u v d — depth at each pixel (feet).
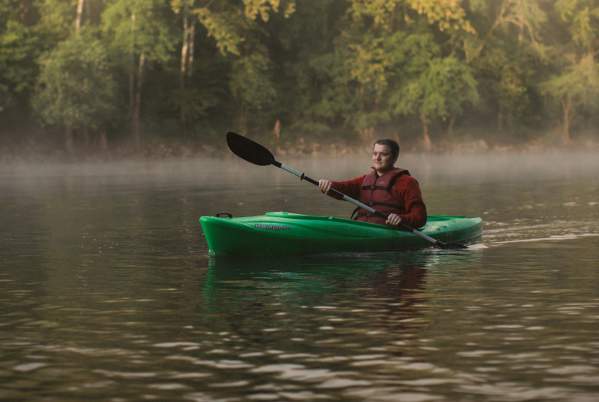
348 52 218.79
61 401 16.31
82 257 37.37
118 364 18.88
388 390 16.79
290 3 202.49
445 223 42.57
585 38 243.19
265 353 19.74
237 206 66.08
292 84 226.99
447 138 233.14
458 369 18.24
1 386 17.33
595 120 257.96
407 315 24.02
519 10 233.76
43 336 21.74
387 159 39.55
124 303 26.35
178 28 194.39
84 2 201.16
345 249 37.70
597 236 44.32
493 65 234.79
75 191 85.40
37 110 176.65
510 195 76.64
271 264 34.86
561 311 24.48
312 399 16.28
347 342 20.75
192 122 213.25
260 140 215.10
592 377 17.61
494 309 24.82
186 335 21.70
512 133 245.24
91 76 176.04
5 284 30.17
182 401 16.25
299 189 87.86
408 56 220.43
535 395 16.42
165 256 37.58
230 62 215.51
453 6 215.10
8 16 193.88
